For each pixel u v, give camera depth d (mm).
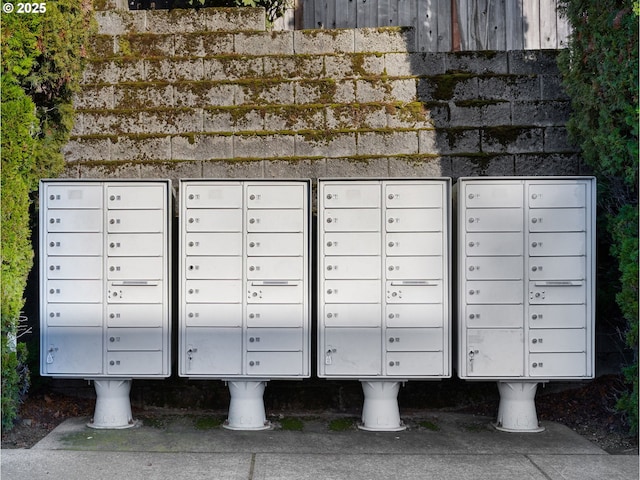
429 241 4969
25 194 5023
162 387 5754
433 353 4961
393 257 4969
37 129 5426
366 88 6090
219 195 5004
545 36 7824
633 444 4797
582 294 4941
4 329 4855
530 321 4945
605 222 5523
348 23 7734
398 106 6047
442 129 6008
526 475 4137
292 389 5762
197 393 5754
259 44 6266
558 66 5824
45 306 5016
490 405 5762
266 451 4625
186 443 4793
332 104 6066
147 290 5020
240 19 6387
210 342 5000
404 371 4965
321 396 5758
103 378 5070
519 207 4969
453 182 5965
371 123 6047
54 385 5852
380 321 4969
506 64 6105
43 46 5098
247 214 4996
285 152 6027
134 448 4656
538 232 4953
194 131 6070
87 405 5703
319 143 6023
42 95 5582
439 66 6145
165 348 5020
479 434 5070
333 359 4973
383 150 6012
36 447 4648
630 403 4848
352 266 4980
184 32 6340
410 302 4969
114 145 6039
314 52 6258
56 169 5746
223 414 5609
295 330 4988
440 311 4965
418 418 5531
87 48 6172
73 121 6035
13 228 4926
